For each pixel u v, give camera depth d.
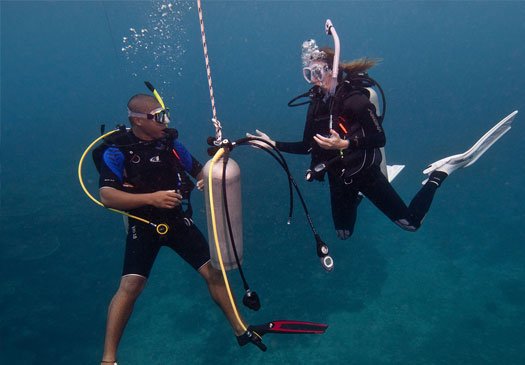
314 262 9.73
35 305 8.98
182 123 23.66
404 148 17.92
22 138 20.61
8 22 97.69
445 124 22.28
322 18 109.25
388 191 3.09
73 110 28.56
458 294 8.54
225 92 38.66
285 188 13.06
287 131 21.03
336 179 3.07
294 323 2.49
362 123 2.60
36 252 10.59
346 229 3.45
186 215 2.65
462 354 7.22
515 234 10.20
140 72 58.03
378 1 103.50
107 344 2.27
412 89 35.47
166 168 2.50
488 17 94.50
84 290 9.39
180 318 8.46
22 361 7.72
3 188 14.15
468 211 11.49
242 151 15.97
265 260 9.82
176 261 10.06
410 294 8.66
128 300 2.41
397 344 7.57
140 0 92.81
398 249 10.05
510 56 51.62
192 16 84.69
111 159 2.40
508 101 28.36
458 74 41.78
